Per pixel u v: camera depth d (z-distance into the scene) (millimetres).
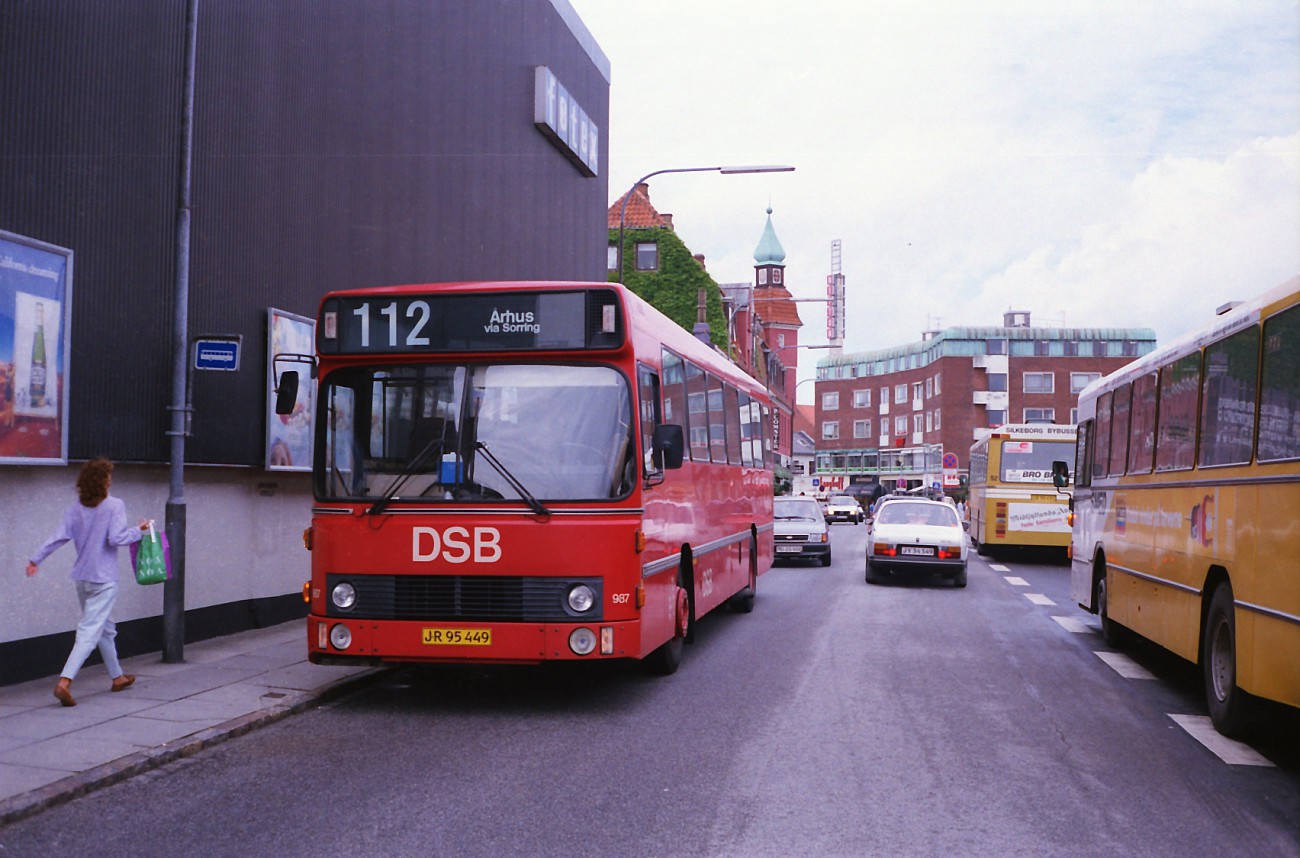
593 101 26609
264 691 8867
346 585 8477
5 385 8664
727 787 6332
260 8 12484
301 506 13641
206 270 11453
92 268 9711
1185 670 11078
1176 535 9297
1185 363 9281
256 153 12398
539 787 6309
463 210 18594
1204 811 5957
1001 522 27750
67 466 9492
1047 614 16047
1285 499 6660
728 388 14070
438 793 6160
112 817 5676
